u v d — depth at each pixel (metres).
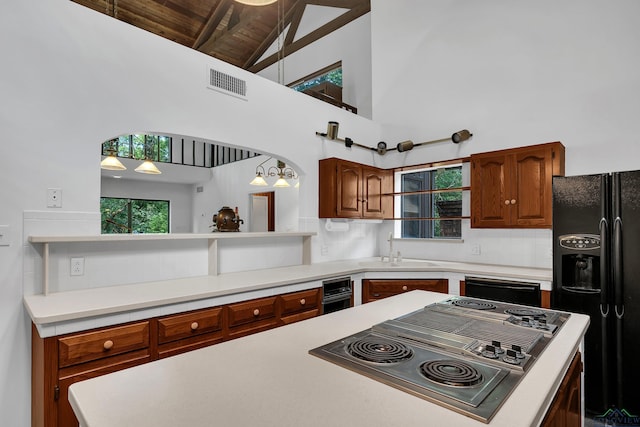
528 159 3.11
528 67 3.42
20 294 1.96
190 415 0.74
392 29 4.52
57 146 2.09
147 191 9.56
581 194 2.54
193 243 2.78
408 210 4.50
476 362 1.01
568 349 1.15
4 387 1.90
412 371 0.96
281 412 0.76
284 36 6.70
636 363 2.31
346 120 4.14
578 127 3.12
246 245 3.15
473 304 1.76
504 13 3.58
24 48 1.98
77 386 0.88
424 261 3.98
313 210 3.74
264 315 2.48
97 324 1.73
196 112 2.75
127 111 2.38
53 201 2.08
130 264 2.43
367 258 4.36
